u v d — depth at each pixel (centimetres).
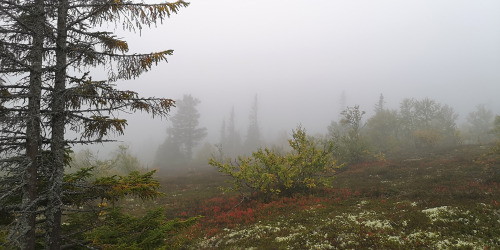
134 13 490
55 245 477
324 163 1638
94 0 484
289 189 1641
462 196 1281
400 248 816
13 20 433
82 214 590
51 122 488
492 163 1883
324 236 960
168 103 515
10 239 408
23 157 451
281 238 973
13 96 428
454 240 839
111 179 500
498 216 987
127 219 552
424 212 1095
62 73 492
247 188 1934
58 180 465
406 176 1925
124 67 505
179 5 504
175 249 632
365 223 1038
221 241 1038
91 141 491
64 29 492
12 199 484
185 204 1694
